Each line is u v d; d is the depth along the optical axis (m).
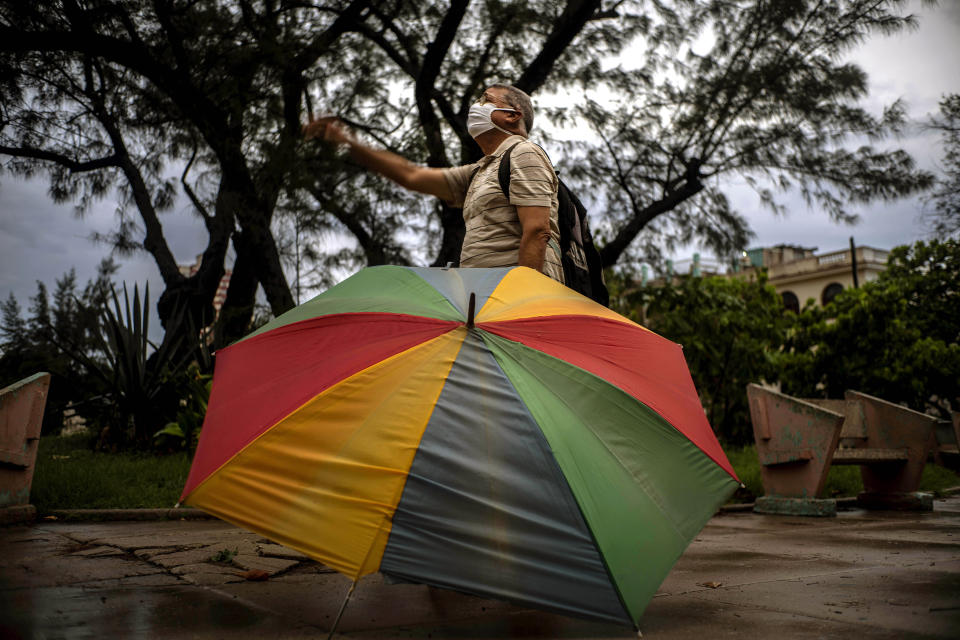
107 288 11.23
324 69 10.73
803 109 11.55
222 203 12.48
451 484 1.60
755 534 4.16
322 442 1.65
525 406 1.68
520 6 10.45
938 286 22.44
